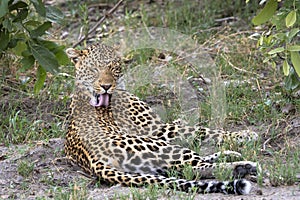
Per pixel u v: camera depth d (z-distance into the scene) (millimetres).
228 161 20641
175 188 18219
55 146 22547
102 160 19531
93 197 18062
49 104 26016
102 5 37562
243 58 30047
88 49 22906
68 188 19141
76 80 22656
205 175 19531
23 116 24984
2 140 23047
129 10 37156
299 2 22094
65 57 23859
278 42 24031
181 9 35781
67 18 35562
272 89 27000
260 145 22172
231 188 18109
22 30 23688
